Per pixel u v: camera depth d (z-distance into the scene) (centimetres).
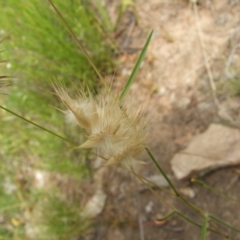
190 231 21
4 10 24
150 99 24
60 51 23
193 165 21
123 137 11
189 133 22
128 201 23
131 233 22
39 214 25
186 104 23
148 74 24
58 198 25
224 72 22
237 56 22
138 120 11
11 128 26
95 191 24
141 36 25
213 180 21
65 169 25
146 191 23
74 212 24
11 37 24
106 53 25
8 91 26
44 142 25
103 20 26
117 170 24
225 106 22
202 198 21
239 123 21
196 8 24
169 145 22
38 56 24
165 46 24
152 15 25
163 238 21
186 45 24
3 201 26
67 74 24
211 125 21
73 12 24
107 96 11
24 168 27
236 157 20
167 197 22
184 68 23
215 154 21
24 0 23
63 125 25
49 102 25
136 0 26
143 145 11
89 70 24
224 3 24
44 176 26
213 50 23
